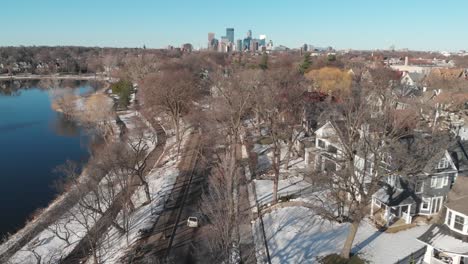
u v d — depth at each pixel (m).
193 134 87.31
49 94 147.25
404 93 91.75
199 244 40.69
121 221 46.75
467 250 34.06
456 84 98.12
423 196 44.06
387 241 40.06
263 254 38.66
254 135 82.31
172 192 55.00
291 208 48.44
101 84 187.00
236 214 39.06
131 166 51.97
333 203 46.72
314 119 70.75
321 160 58.31
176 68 134.12
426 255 36.19
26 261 40.12
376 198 44.03
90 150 77.94
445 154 43.41
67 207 48.84
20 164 71.88
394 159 39.69
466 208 36.50
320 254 38.12
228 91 73.88
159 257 38.59
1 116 114.81
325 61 150.00
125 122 100.69
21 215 51.59
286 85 82.62
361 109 45.22
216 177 50.25
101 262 38.66
